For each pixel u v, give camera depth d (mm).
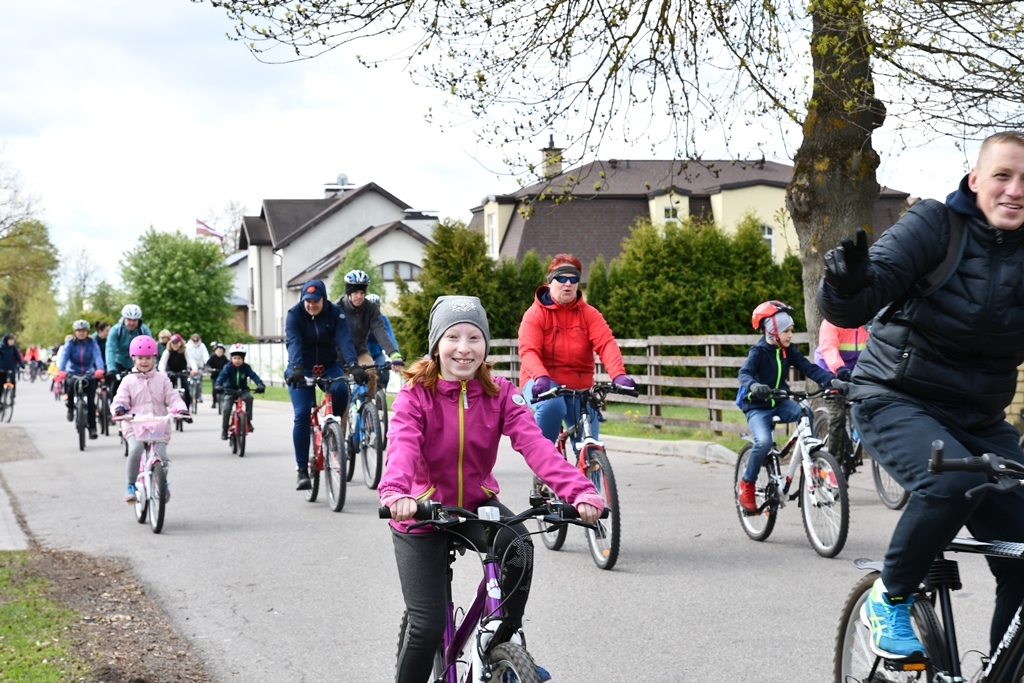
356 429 12461
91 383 19438
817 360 11547
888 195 43406
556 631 6258
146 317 65438
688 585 7348
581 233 45250
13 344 26406
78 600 7078
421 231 72375
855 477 12383
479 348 4113
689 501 10953
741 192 44906
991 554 3723
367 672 5586
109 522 10359
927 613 3898
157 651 5918
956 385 3865
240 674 5547
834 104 12562
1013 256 3766
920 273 3781
